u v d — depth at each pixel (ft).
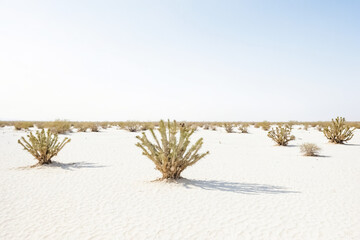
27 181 23.39
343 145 53.36
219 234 13.21
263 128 101.30
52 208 16.74
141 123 97.09
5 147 46.01
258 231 13.56
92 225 14.19
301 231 13.57
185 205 17.44
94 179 24.39
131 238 12.71
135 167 30.42
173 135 23.47
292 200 18.58
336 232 13.48
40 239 12.59
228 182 23.76
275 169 29.71
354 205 17.52
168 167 23.56
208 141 59.98
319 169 29.68
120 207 16.99
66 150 43.86
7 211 16.16
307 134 79.66
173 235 13.07
